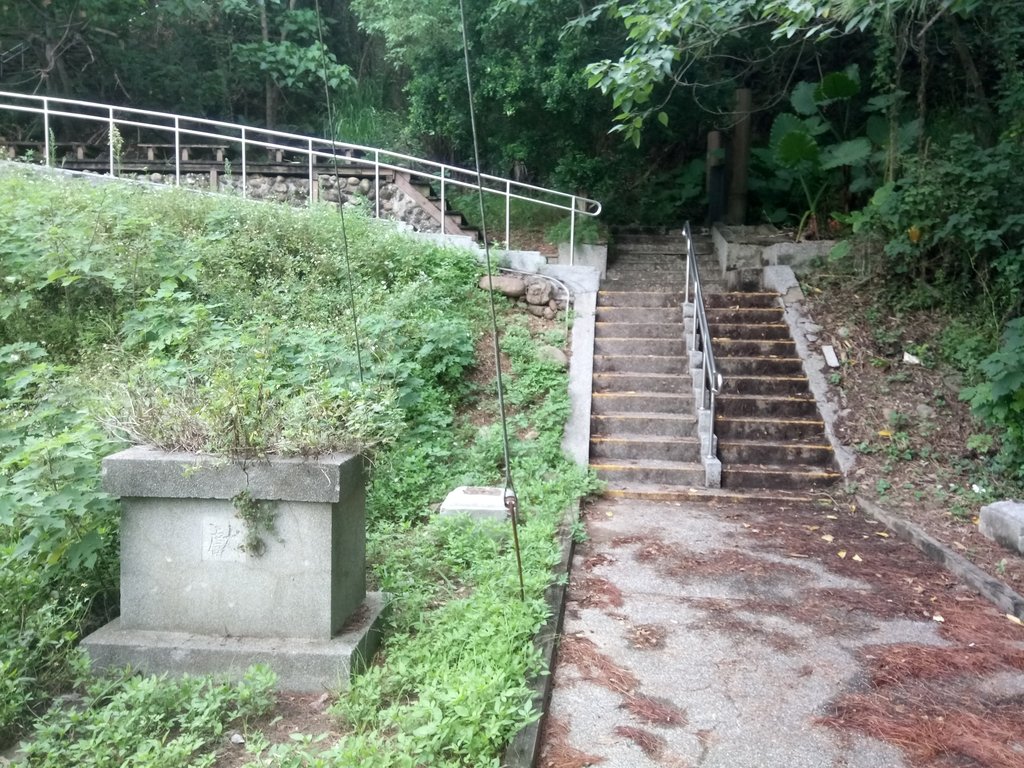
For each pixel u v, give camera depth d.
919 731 3.06
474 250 8.95
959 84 11.63
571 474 6.31
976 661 3.68
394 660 3.32
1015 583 4.71
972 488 6.46
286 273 7.59
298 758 2.53
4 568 3.35
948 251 8.30
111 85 13.10
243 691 2.88
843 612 4.27
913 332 8.17
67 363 6.01
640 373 8.02
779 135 10.75
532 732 2.80
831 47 11.90
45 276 6.36
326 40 14.48
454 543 4.63
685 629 3.99
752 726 3.08
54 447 3.32
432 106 11.05
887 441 6.99
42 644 3.15
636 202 12.17
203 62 13.70
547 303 8.61
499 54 9.96
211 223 7.93
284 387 5.28
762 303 8.91
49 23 11.73
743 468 6.84
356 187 10.09
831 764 2.83
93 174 9.02
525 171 12.50
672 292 9.17
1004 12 8.95
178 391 3.84
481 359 7.79
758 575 4.80
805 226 10.96
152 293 6.63
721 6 6.23
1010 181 8.03
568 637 3.85
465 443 6.72
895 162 9.12
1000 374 6.07
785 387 7.66
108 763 2.55
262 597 3.27
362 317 6.95
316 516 3.23
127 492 3.22
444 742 2.67
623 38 9.30
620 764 2.80
